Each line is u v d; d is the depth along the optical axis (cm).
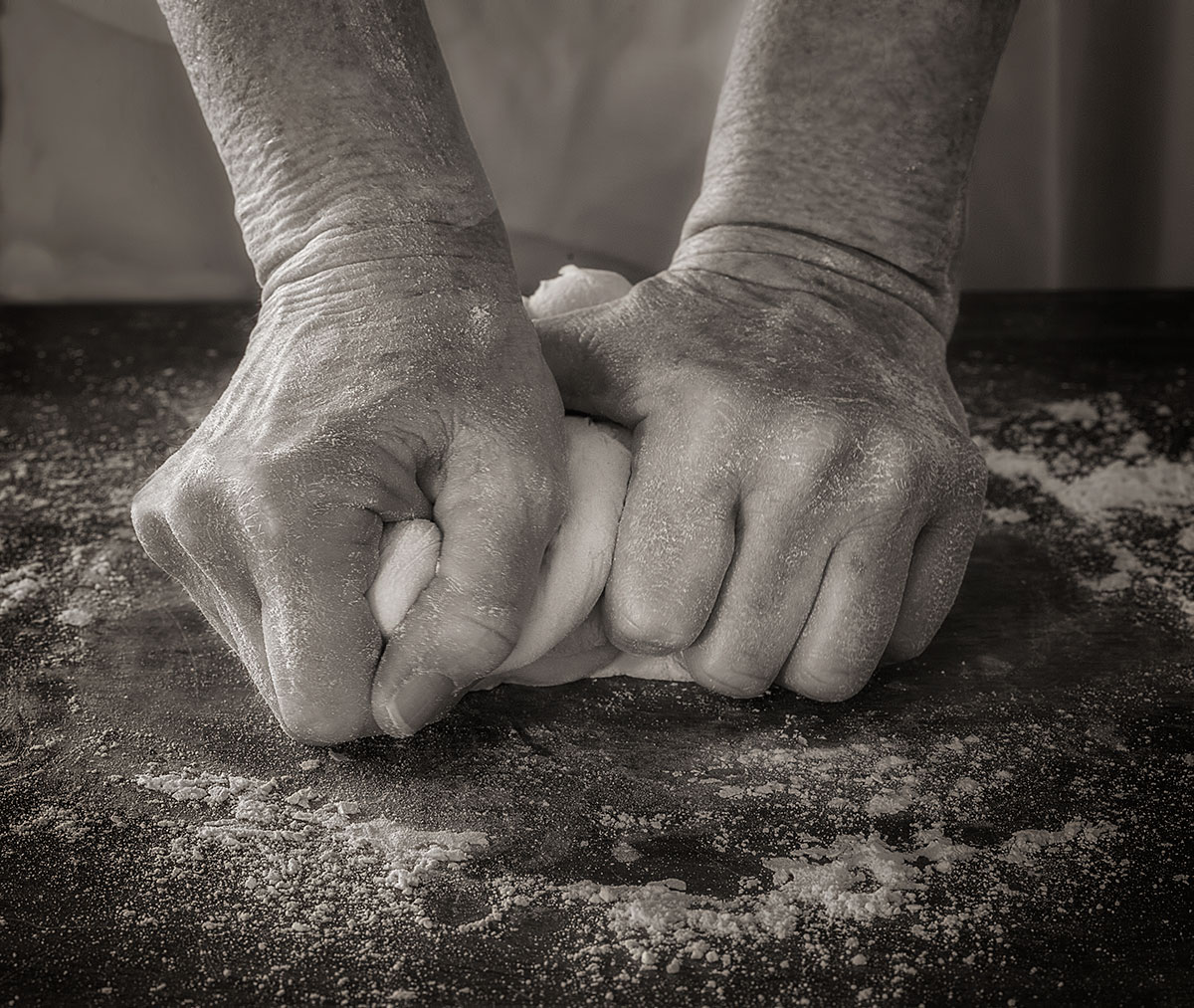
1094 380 75
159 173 94
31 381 75
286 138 50
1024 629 55
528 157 93
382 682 47
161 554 49
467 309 50
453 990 42
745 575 50
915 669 53
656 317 53
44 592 57
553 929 43
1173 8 89
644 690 52
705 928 43
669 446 50
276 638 47
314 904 44
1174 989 42
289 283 51
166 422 71
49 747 50
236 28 50
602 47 91
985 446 68
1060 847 46
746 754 49
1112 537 61
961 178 55
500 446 48
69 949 43
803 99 54
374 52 50
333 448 47
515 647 50
